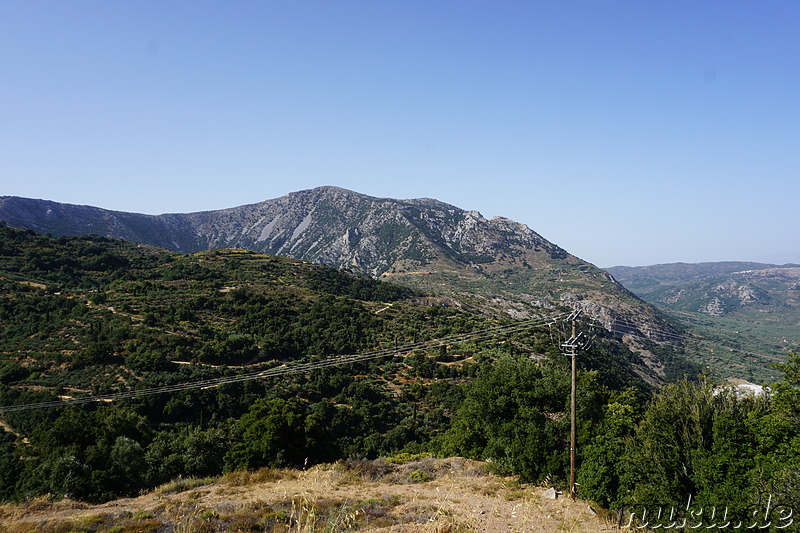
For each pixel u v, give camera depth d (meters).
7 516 21.66
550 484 25.62
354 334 86.12
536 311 165.75
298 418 35.72
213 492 24.53
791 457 17.12
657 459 20.12
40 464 31.88
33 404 47.66
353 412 61.44
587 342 25.56
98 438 33.84
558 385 30.47
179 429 51.41
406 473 30.11
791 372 21.38
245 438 35.09
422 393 70.25
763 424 19.38
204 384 57.50
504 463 29.09
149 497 25.45
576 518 19.36
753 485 16.94
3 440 42.91
